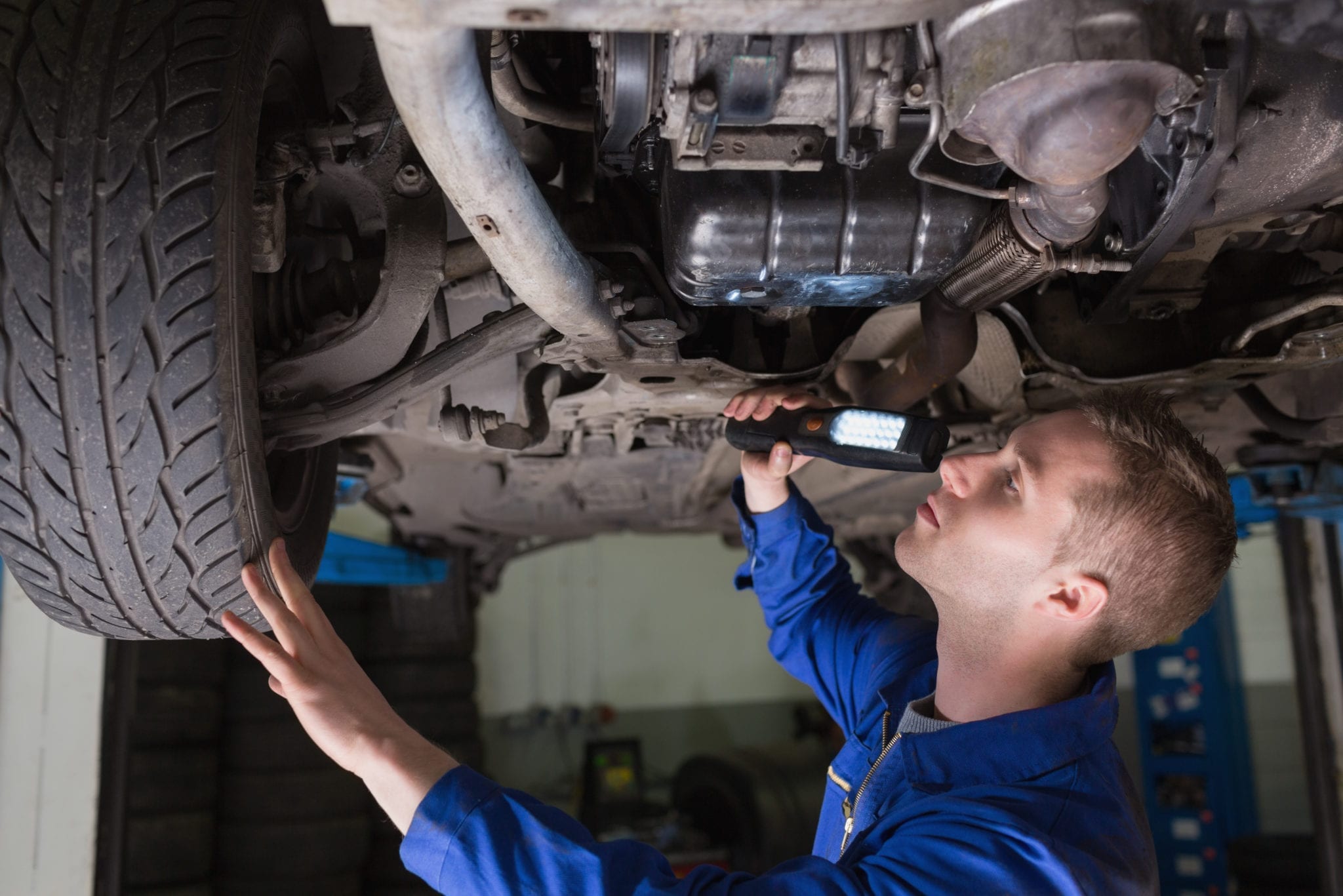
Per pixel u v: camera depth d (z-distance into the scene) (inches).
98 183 39.4
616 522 123.6
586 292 44.5
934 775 39.4
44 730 136.4
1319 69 43.1
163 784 147.3
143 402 40.5
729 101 36.7
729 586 303.0
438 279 50.1
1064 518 39.4
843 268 45.1
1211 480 40.0
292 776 158.4
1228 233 52.9
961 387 76.9
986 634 42.0
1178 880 266.4
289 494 56.1
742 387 58.5
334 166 49.6
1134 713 300.0
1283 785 268.8
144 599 46.2
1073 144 33.4
